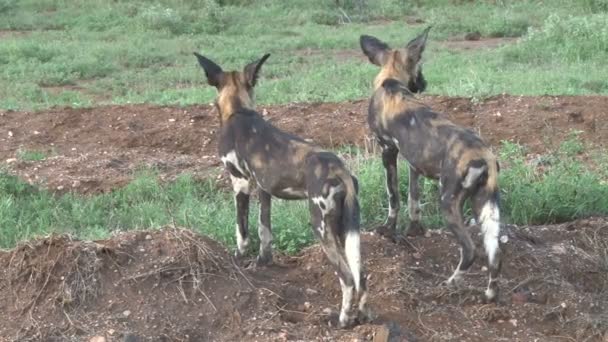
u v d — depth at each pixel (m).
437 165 5.98
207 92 13.59
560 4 22.75
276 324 5.54
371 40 6.93
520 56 16.19
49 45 17.95
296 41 18.84
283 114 10.88
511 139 9.73
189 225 7.26
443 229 7.14
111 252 5.83
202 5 22.09
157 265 5.80
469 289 6.07
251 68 6.22
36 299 5.63
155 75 15.82
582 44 15.95
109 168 9.15
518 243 6.77
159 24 20.47
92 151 9.99
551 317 5.93
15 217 7.67
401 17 22.70
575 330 5.82
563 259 6.65
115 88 14.91
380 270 6.21
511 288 6.23
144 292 5.66
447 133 5.93
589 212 7.75
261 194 6.23
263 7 22.75
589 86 13.02
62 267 5.72
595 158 9.01
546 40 16.75
